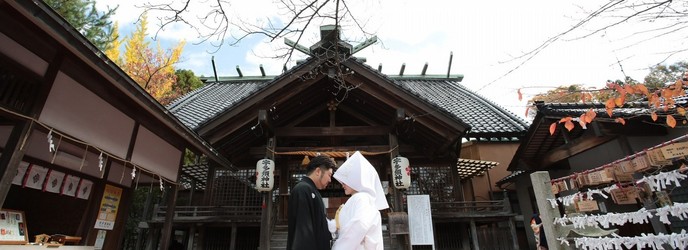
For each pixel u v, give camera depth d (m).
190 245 8.35
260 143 9.45
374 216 2.29
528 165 9.62
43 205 5.44
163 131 5.85
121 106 4.70
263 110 7.50
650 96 3.40
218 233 8.96
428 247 8.66
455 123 7.48
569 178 3.84
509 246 8.38
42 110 3.29
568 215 3.99
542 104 7.78
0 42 2.96
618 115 6.08
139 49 14.48
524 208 10.82
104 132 4.38
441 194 9.12
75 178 5.08
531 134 8.58
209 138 7.40
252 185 9.22
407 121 7.96
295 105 8.68
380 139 9.41
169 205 6.27
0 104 2.89
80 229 5.19
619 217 3.18
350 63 7.68
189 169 10.14
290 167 9.23
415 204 7.50
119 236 6.07
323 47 6.41
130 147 4.99
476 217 8.40
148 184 6.84
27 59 3.20
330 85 8.52
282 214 8.73
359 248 2.14
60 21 2.87
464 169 10.59
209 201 8.88
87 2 8.62
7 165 2.87
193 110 13.22
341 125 9.88
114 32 10.41
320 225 2.33
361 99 8.72
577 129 7.85
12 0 2.47
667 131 6.33
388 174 9.03
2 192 2.78
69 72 3.66
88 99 4.05
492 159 12.62
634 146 6.55
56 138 4.11
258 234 9.05
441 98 14.98
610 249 3.30
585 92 3.53
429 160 9.52
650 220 6.39
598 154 7.84
